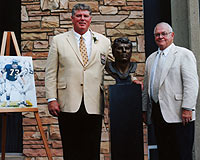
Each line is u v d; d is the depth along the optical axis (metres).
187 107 2.97
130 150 3.03
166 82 3.08
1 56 3.36
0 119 4.39
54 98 3.03
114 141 3.03
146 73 3.33
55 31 4.14
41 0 4.16
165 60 3.13
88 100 3.02
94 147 3.08
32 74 3.44
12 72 3.35
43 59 4.12
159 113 3.12
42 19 4.15
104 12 4.15
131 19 4.17
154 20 4.47
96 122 3.09
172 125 3.06
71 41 3.10
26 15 4.15
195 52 4.03
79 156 3.09
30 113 4.05
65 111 3.01
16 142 4.34
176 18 4.23
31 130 4.04
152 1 4.49
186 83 3.01
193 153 3.96
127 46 3.06
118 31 4.14
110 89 3.07
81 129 3.08
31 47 4.12
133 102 3.06
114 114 3.05
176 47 3.17
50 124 4.04
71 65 3.04
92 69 3.06
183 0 4.20
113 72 3.10
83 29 3.08
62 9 4.15
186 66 3.04
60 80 3.08
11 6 4.45
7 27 4.44
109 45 3.26
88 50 3.11
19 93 3.33
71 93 3.01
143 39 4.15
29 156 4.02
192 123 3.09
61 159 4.00
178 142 3.04
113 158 3.02
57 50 3.09
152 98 3.18
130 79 3.13
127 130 3.04
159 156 3.19
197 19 4.06
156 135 3.20
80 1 4.16
